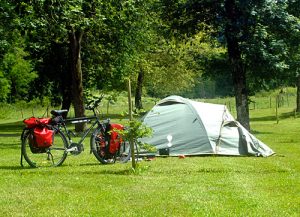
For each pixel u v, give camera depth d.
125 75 36.16
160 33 32.44
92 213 7.36
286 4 29.19
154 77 56.69
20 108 64.75
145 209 7.60
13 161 13.77
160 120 16.48
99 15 23.16
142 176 10.89
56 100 43.84
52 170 11.67
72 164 12.95
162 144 16.05
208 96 94.38
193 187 9.43
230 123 16.62
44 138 12.15
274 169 12.47
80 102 29.08
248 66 30.59
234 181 10.23
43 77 40.84
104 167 12.28
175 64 54.19
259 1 27.84
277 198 8.52
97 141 12.88
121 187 9.44
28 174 10.99
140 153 15.63
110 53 34.00
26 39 28.53
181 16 30.64
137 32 31.23
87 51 34.16
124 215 7.23
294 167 13.10
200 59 33.50
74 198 8.39
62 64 38.88
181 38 32.78
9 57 55.72
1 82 58.66
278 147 20.20
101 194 8.74
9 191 8.98
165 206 7.79
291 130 33.00
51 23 20.61
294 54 30.91
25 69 61.56
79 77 29.16
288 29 29.05
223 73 33.50
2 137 27.11
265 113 55.22
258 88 33.78
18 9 18.17
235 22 28.52
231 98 77.94
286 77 31.50
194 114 16.50
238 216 7.16
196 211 7.44
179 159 14.76
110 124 12.95
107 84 37.50
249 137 16.39
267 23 28.92
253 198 8.41
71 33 28.75
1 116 61.56
